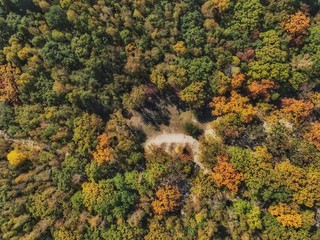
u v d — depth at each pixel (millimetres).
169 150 71938
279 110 68250
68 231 65250
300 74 66438
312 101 67938
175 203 66562
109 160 67188
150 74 69438
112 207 66438
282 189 63812
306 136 66875
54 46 68250
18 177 66688
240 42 67188
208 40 67188
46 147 68938
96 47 68500
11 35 70188
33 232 64625
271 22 67062
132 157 68625
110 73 70312
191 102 68312
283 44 66875
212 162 66625
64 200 67062
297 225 61812
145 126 73250
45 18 69312
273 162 66438
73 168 67125
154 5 69500
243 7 66812
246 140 69062
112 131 68625
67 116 69188
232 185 64312
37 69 68938
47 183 68062
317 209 64750
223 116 68125
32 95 69125
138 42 68625
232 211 65750
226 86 66062
